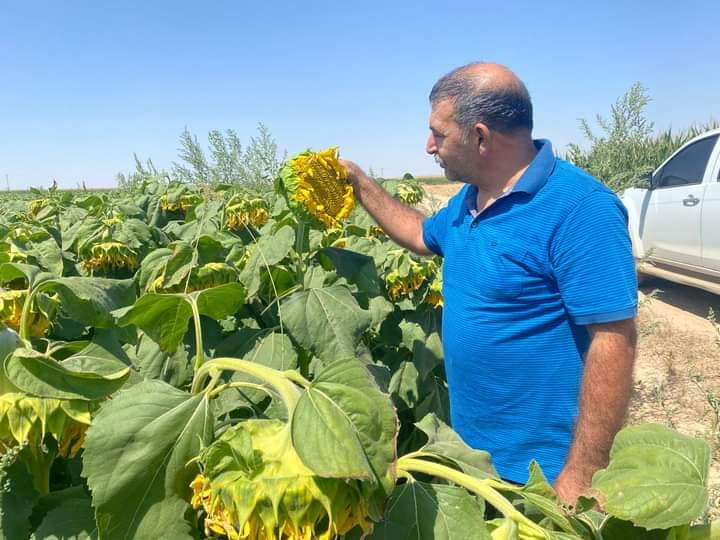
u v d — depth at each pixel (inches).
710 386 220.1
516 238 97.4
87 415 49.3
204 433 48.6
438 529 47.5
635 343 92.6
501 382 103.2
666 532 40.6
